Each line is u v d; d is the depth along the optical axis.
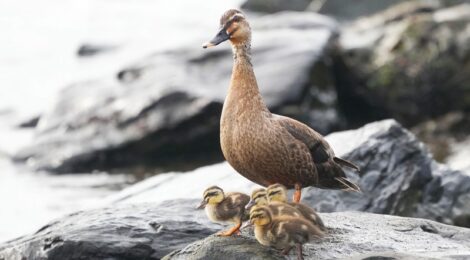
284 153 9.10
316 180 9.38
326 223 8.88
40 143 18.27
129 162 17.77
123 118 17.92
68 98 18.97
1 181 17.11
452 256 7.82
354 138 12.05
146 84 18.36
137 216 9.55
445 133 18.64
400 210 11.69
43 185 16.89
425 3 22.58
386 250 8.15
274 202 8.11
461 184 12.12
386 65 19.42
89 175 17.48
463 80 19.05
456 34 19.41
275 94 17.75
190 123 17.53
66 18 31.28
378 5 28.14
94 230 9.30
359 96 19.56
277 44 18.91
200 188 11.78
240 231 8.54
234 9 9.71
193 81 18.12
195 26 29.59
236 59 9.52
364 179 11.59
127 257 9.16
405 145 12.05
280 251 7.94
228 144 9.31
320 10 28.36
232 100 9.36
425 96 19.17
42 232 9.71
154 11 31.98
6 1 33.50
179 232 9.30
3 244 9.80
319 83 18.38
